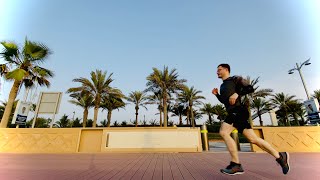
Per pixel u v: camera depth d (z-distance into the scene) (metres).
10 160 4.92
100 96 22.33
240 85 2.63
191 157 5.45
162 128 7.56
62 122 42.66
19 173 3.07
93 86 21.59
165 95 24.69
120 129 7.64
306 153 6.00
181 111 35.81
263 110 28.39
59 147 7.37
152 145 7.37
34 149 7.34
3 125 9.84
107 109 28.72
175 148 7.26
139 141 7.45
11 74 10.21
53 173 3.04
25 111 9.90
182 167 3.54
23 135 7.51
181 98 30.81
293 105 31.05
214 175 2.69
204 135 8.49
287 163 2.40
